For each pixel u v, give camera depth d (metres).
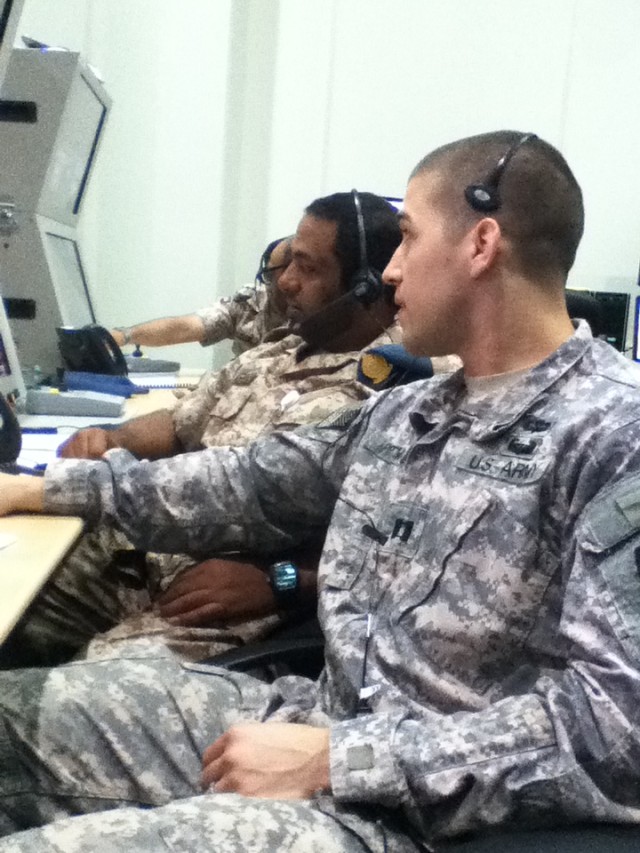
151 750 1.06
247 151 3.59
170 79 3.39
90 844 0.78
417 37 3.54
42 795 1.04
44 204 2.32
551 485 0.91
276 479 1.26
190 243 3.47
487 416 1.00
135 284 3.47
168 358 3.53
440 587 0.95
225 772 0.88
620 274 3.66
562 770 0.76
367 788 0.81
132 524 1.25
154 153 3.42
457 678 0.93
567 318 1.03
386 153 3.59
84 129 2.48
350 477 1.12
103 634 1.44
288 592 1.38
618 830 0.75
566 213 1.00
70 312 2.44
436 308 1.03
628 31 3.53
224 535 1.29
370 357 1.45
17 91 2.19
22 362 2.31
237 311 2.93
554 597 0.90
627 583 0.80
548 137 3.59
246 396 1.79
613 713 0.76
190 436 1.89
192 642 1.37
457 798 0.79
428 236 1.02
